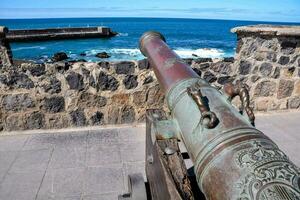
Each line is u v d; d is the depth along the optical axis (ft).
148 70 12.93
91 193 9.00
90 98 12.76
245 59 14.08
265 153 4.31
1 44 11.43
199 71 13.66
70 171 10.00
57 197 8.81
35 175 9.76
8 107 12.18
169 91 6.85
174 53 8.69
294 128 13.61
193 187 6.95
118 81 12.78
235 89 6.10
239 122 5.12
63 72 12.20
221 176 4.36
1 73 11.66
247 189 3.91
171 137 6.54
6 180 9.48
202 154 4.86
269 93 14.96
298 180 3.82
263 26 14.43
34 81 12.06
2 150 11.19
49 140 12.00
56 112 12.66
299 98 15.43
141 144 11.85
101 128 13.09
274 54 14.29
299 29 13.51
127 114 13.38
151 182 7.22
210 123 4.99
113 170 10.12
